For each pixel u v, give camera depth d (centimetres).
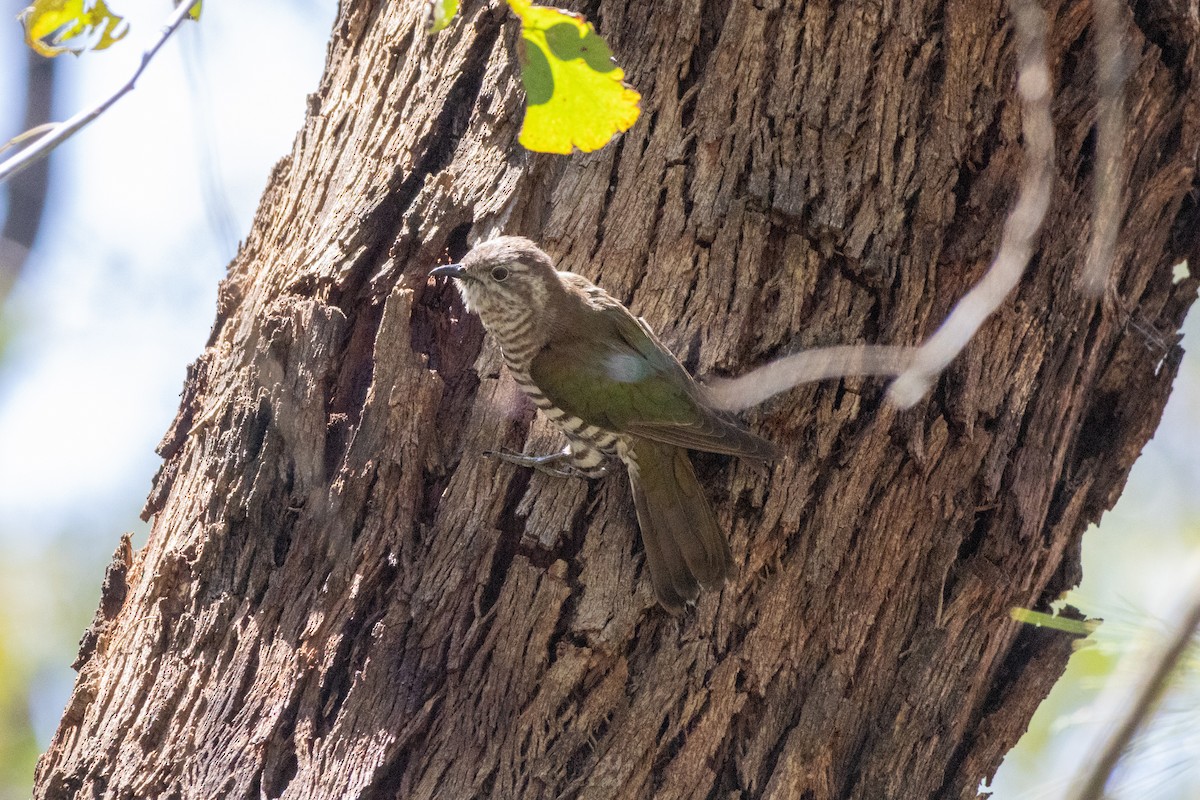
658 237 1055
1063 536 1105
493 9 1113
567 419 1020
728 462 1029
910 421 994
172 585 1026
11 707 2020
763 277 1037
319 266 1072
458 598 959
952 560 1007
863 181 1023
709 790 937
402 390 1002
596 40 765
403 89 1140
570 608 965
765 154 1033
